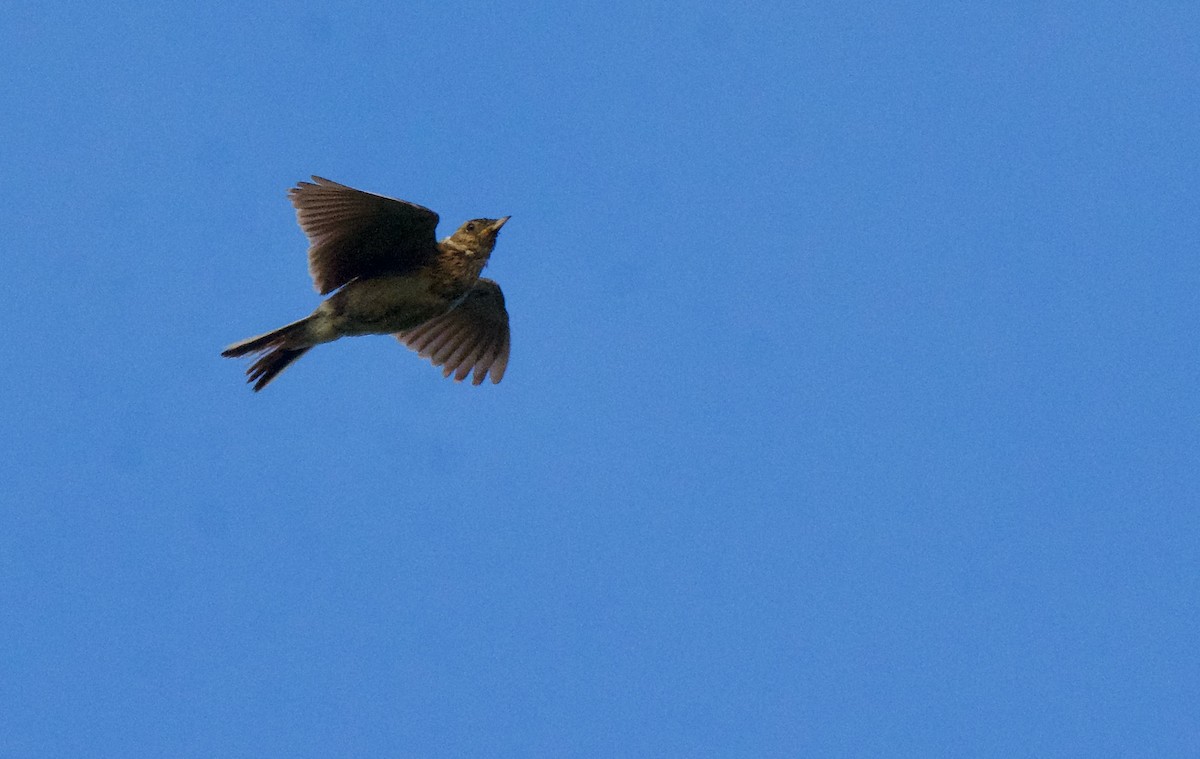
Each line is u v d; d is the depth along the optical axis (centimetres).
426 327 1680
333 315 1479
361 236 1442
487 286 1633
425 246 1466
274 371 1535
